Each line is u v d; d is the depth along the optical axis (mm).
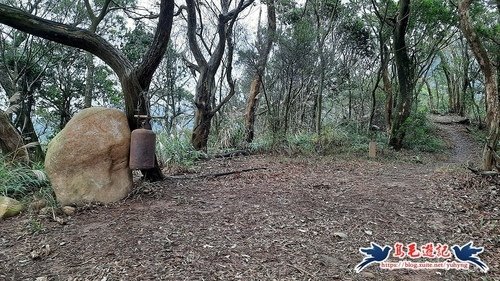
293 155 8258
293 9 11922
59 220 3404
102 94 13109
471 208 3980
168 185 4820
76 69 12422
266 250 2770
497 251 2902
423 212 3836
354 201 4211
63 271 2461
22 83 10797
